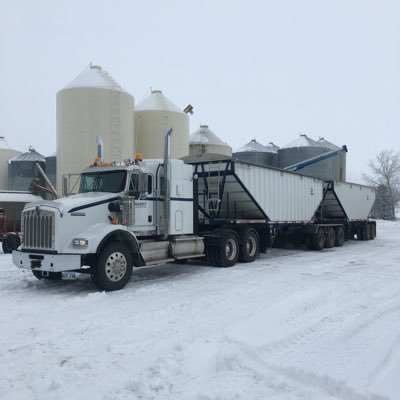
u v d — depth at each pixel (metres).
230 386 4.17
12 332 6.16
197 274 11.26
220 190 13.52
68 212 8.82
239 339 5.40
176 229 11.23
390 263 13.52
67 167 21.45
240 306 7.39
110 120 21.48
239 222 13.80
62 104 21.69
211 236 12.66
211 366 4.71
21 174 29.69
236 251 13.16
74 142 21.28
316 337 5.60
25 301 8.15
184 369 4.65
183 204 11.52
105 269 8.91
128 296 8.45
